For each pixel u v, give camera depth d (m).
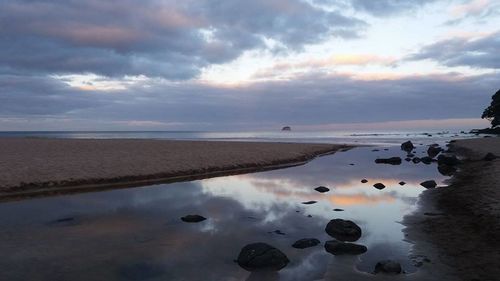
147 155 34.09
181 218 14.45
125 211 15.73
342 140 93.44
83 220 14.20
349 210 15.94
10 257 10.19
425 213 14.86
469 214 13.99
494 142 53.06
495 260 9.45
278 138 108.69
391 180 24.62
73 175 22.97
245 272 9.19
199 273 9.13
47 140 57.28
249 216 14.95
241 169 31.31
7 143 46.53
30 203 17.19
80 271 9.22
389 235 12.16
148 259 10.06
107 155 33.03
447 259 9.75
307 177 26.56
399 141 85.62
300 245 11.09
